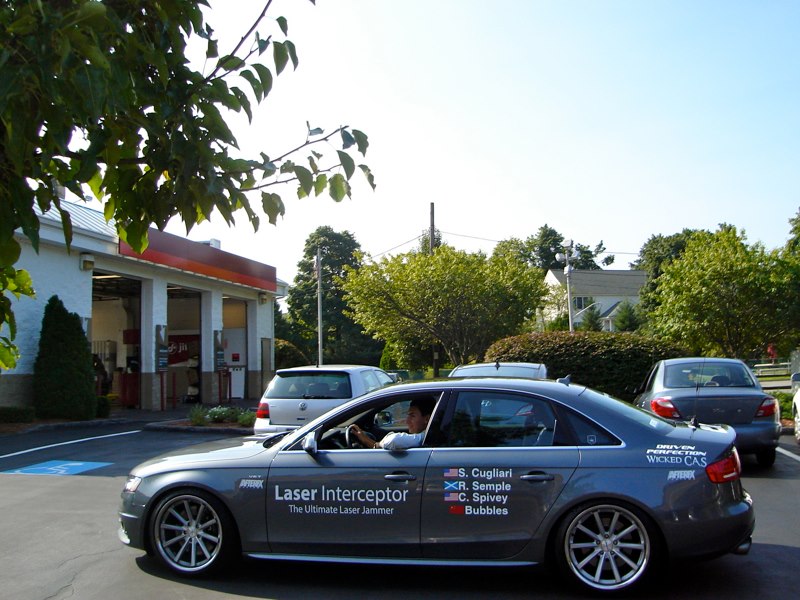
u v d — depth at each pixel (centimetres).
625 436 558
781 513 802
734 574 590
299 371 1155
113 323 2694
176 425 1781
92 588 581
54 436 1606
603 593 538
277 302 6175
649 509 531
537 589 565
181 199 329
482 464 559
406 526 565
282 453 600
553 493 546
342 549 576
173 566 604
